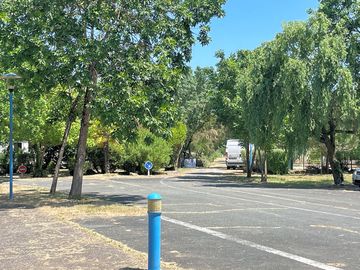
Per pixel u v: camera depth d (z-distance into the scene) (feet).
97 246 28.71
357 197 66.95
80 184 60.23
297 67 88.17
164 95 53.26
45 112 104.58
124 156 139.54
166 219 41.27
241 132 128.88
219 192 73.46
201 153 243.81
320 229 36.35
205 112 203.82
